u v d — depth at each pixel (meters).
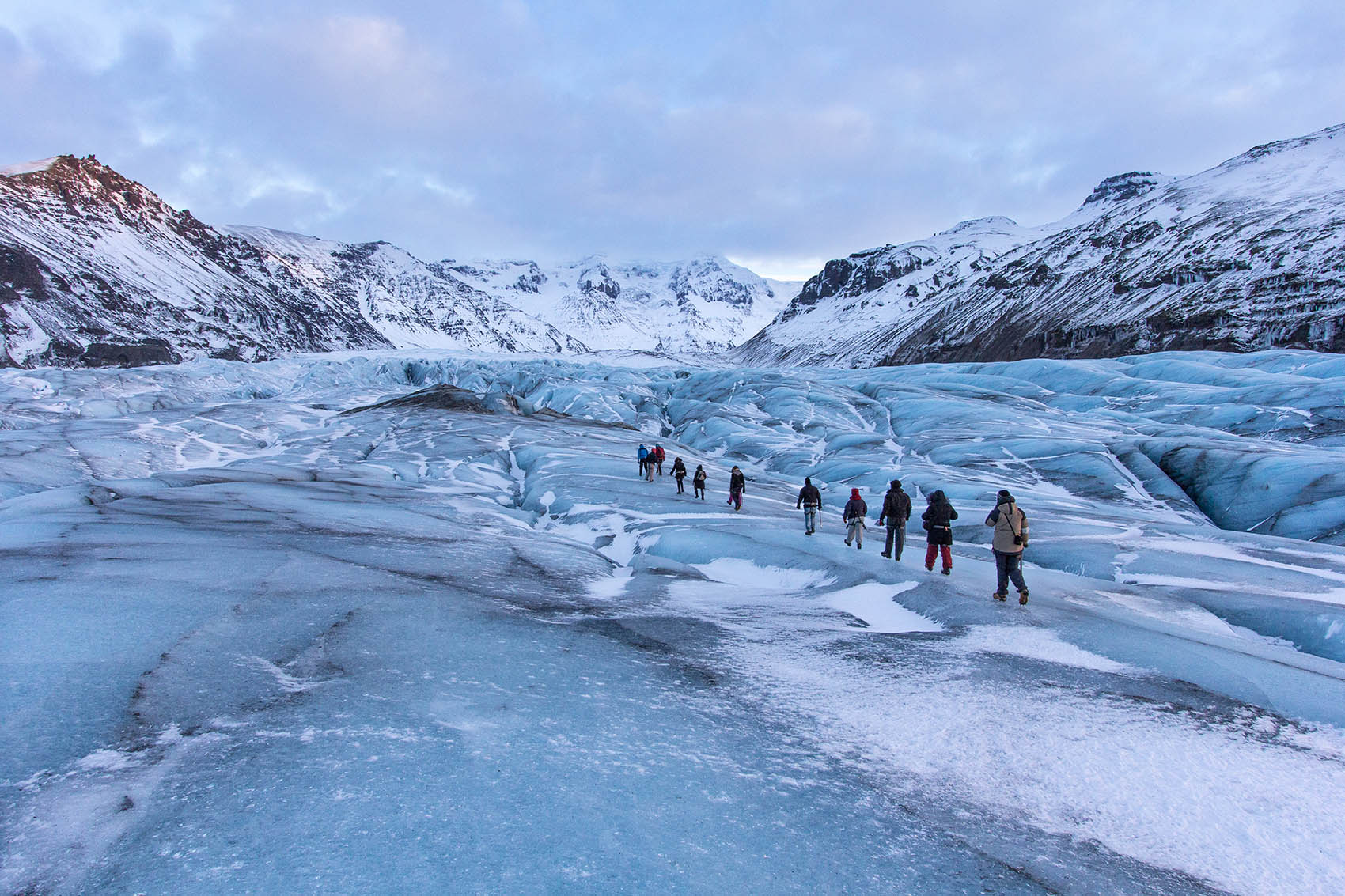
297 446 46.28
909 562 15.20
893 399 69.62
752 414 71.62
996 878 3.96
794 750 5.59
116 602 8.20
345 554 13.09
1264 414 48.06
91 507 17.95
